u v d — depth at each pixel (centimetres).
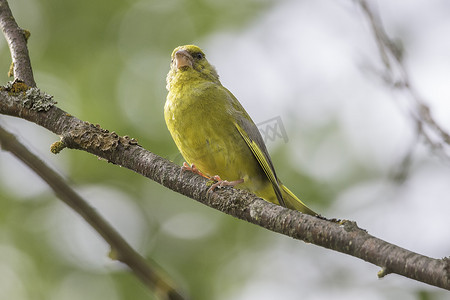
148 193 1271
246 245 1248
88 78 1363
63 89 1350
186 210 1270
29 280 1180
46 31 1398
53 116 672
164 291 258
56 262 1205
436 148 663
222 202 619
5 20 762
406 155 825
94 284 1166
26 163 294
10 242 1223
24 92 684
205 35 1426
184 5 1452
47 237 1228
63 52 1388
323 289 1221
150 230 1241
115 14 1423
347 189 1219
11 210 1242
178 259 1221
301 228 552
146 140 1275
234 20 1448
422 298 1143
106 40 1403
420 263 480
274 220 575
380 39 684
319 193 1215
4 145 296
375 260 504
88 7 1420
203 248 1234
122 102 1338
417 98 678
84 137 660
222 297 1188
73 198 282
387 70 682
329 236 534
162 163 656
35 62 1371
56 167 304
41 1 1413
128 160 661
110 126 1296
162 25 1428
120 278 1155
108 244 272
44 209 1252
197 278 1201
